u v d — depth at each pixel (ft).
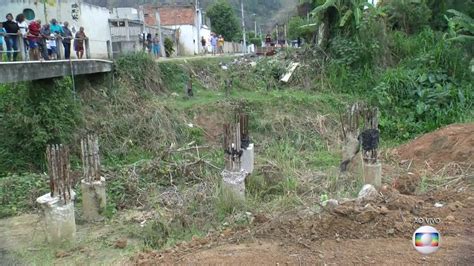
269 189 28.45
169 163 35.40
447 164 31.35
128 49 57.36
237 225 21.62
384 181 28.58
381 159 35.63
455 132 35.35
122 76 50.01
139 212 27.50
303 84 57.06
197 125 46.52
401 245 17.10
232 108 48.70
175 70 57.26
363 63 56.39
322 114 48.49
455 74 50.42
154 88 52.49
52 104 38.22
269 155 38.17
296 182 28.53
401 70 52.39
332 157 37.17
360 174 27.76
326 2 56.44
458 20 51.42
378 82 52.54
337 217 19.21
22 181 32.07
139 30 72.49
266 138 44.86
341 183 27.86
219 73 61.31
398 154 37.06
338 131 45.01
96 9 65.05
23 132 37.45
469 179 27.43
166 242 21.03
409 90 49.75
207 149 42.32
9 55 36.35
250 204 25.29
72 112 40.06
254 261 16.70
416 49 56.75
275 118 47.19
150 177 33.06
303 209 22.77
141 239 22.57
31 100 37.99
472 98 46.96
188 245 19.21
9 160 36.94
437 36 57.62
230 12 170.50
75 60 40.14
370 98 50.70
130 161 39.73
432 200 22.65
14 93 40.01
